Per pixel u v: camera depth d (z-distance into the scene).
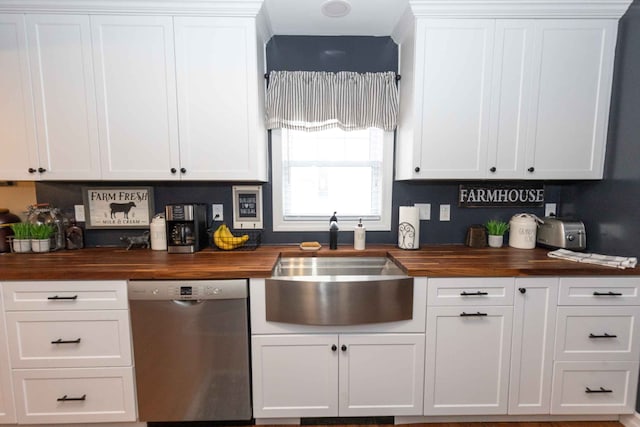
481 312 1.51
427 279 1.49
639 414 1.56
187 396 1.52
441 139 1.73
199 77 1.67
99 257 1.73
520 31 1.67
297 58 2.02
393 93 1.99
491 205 2.10
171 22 1.63
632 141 1.60
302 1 1.67
